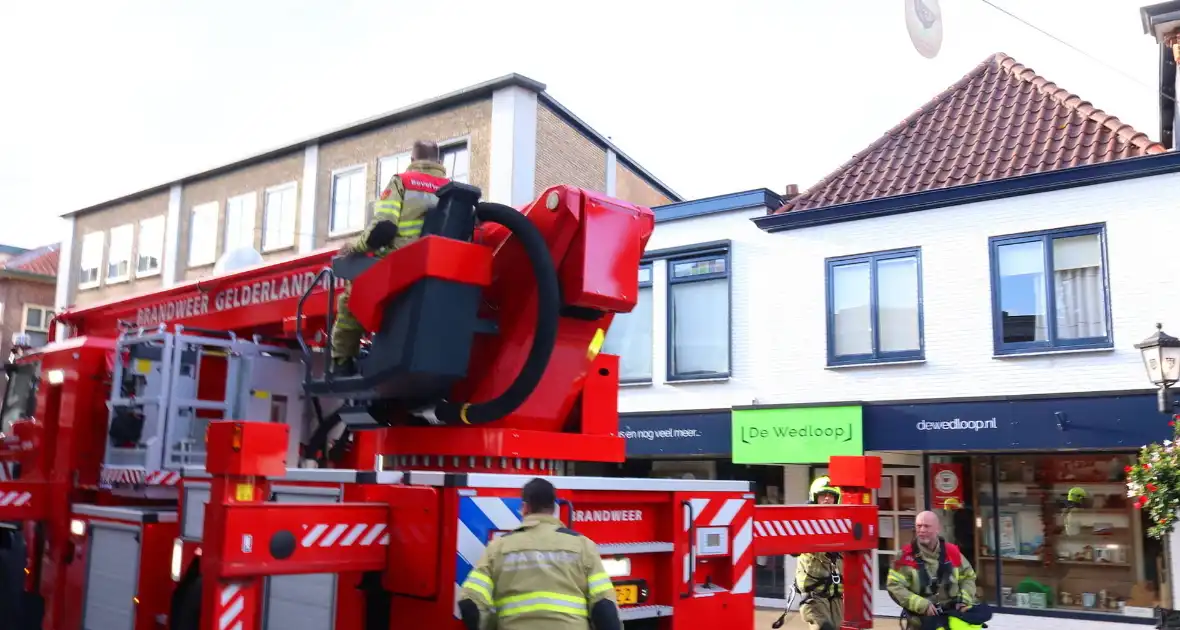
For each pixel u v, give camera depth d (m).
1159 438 10.73
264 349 6.85
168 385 6.61
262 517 3.93
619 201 5.07
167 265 21.91
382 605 4.47
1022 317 12.01
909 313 12.86
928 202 12.70
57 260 31.39
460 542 4.16
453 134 17.39
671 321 15.11
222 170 21.09
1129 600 11.50
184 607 5.91
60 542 7.32
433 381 4.57
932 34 6.31
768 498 14.70
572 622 3.98
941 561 6.86
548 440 5.11
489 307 5.00
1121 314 11.30
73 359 7.69
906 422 12.50
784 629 11.86
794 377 13.70
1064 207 11.79
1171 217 11.09
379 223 4.73
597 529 4.80
